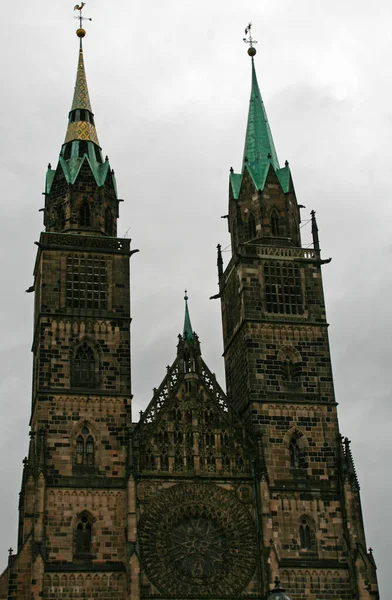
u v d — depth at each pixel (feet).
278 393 371.76
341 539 352.08
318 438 367.86
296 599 338.75
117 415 357.41
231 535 344.08
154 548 336.49
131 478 340.80
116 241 388.16
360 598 337.72
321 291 394.11
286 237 403.75
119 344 370.73
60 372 360.28
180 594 331.77
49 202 403.54
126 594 325.42
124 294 379.55
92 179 402.93
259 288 387.96
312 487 358.43
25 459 352.08
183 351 372.99
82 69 438.81
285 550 345.92
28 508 334.03
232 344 396.98
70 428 351.87
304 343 383.04
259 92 440.86
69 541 332.60
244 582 337.52
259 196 407.64
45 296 371.56
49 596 322.75
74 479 342.85
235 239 408.87
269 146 423.23
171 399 362.33
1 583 319.47
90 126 421.59
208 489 349.61
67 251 381.60
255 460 356.79
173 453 353.10
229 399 395.34
